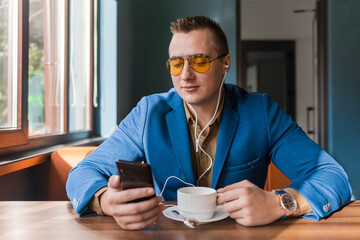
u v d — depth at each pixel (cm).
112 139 120
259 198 81
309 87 630
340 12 381
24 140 169
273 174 164
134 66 356
